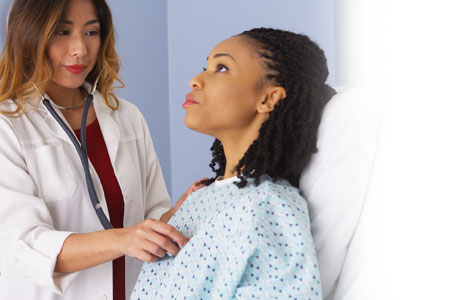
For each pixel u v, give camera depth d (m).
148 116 2.79
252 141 0.90
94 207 1.33
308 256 0.76
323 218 0.85
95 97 1.50
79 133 1.43
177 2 2.88
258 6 2.62
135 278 1.49
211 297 0.82
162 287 0.88
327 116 0.87
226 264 0.80
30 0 1.27
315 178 0.87
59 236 1.15
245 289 0.76
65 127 1.35
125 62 2.60
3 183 1.22
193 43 2.86
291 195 0.84
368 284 0.81
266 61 0.87
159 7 2.84
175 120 2.94
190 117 0.89
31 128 1.33
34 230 1.18
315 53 0.90
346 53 2.08
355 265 0.84
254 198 0.81
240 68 0.87
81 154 1.35
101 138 1.47
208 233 0.84
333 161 0.85
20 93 1.32
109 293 1.36
